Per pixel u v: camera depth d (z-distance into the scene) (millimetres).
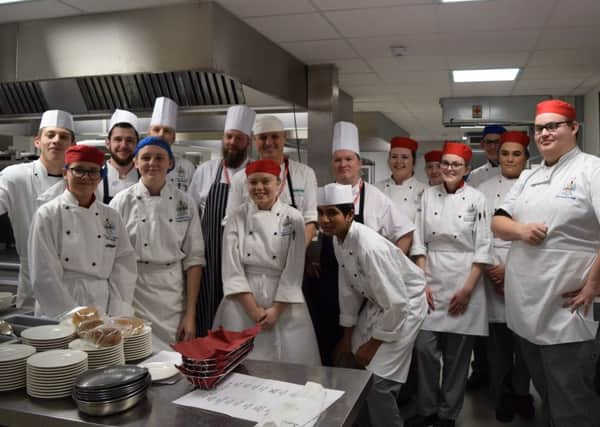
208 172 2824
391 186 3205
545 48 3705
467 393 3312
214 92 3432
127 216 2258
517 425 2830
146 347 1614
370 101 5941
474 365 3416
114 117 2734
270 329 2236
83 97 3699
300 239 2271
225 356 1438
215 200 2602
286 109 4285
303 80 4195
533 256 2125
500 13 2973
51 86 3744
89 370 1335
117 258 2100
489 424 2848
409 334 2158
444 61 4102
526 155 3102
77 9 2955
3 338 1578
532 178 2229
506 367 2920
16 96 3902
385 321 2064
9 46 3227
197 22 2797
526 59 4016
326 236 2633
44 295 1870
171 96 3504
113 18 2980
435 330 2674
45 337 1505
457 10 2924
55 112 2443
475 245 2664
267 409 1297
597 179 1964
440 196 2793
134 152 2492
